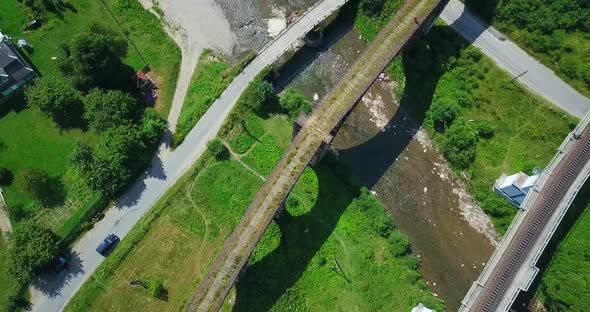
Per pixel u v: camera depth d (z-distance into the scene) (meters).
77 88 82.50
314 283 74.75
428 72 87.06
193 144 82.50
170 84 86.31
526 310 75.25
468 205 82.00
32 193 77.12
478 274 78.69
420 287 76.50
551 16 83.88
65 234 76.25
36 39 86.81
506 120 83.56
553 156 80.38
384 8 90.25
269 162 81.81
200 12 91.88
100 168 76.31
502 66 85.25
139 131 79.62
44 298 74.12
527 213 73.88
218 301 67.06
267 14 92.56
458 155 82.12
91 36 77.38
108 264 75.38
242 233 69.31
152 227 77.62
